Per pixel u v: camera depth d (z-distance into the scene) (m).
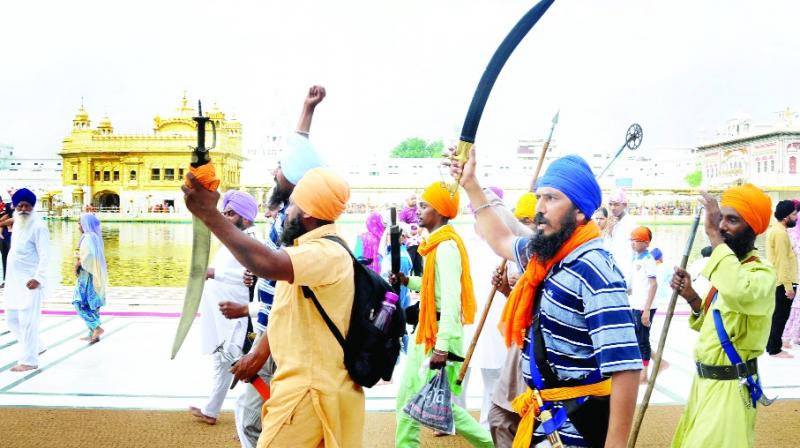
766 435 4.10
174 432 4.12
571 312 2.07
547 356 2.12
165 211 42.38
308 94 3.21
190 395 4.95
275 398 2.29
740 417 2.83
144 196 43.28
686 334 7.38
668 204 47.31
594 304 2.01
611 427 1.95
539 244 2.12
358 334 2.33
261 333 3.11
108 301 9.27
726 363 2.88
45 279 5.71
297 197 2.33
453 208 3.55
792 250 6.49
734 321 2.85
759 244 20.11
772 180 45.00
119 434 4.07
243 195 4.20
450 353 3.39
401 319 2.43
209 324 4.21
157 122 43.81
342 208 2.34
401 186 45.50
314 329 2.28
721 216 2.90
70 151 43.94
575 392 2.08
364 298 2.35
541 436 2.16
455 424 3.45
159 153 43.22
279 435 2.26
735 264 2.71
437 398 3.18
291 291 2.31
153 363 5.90
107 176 44.38
